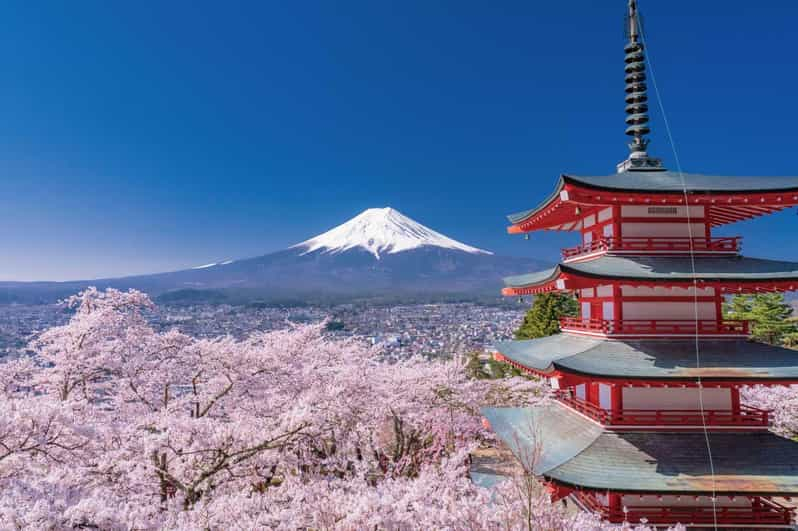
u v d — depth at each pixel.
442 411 28.47
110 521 9.72
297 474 19.45
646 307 14.02
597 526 11.52
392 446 25.02
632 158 16.52
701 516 12.62
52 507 9.64
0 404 12.20
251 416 19.12
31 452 12.47
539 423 16.05
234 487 16.27
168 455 15.09
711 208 14.84
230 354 20.83
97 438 13.23
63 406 12.50
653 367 12.64
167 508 12.96
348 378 22.42
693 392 13.57
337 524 11.80
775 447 12.64
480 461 25.05
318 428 16.88
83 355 18.88
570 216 16.67
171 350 20.97
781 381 12.12
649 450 12.70
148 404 19.89
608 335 13.87
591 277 12.79
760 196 13.50
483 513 11.65
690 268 13.61
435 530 11.47
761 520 12.47
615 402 13.55
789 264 13.57
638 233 14.48
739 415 13.29
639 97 16.94
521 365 15.58
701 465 12.23
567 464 12.27
